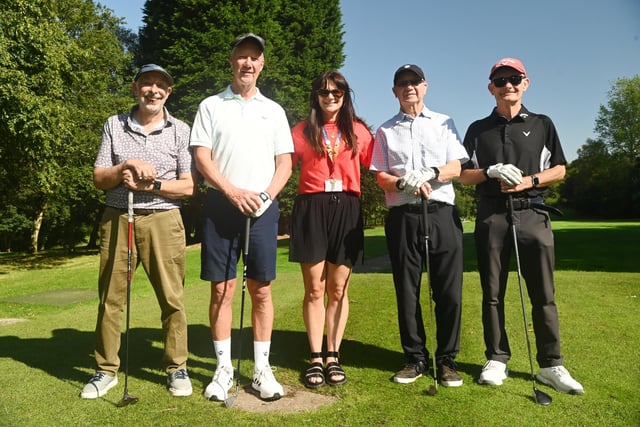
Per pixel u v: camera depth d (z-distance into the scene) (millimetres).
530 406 2787
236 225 3156
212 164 3119
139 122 3291
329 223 3348
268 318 3193
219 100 3230
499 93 3354
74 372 3463
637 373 3240
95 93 20766
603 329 4191
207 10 20672
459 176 3502
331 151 3342
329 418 2658
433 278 3338
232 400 2842
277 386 2969
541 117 3406
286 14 23375
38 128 12719
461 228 3381
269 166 3229
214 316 3188
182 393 3008
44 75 13336
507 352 3309
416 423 2586
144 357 3822
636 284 6309
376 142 3537
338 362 3473
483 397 2928
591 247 16062
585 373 3244
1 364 3648
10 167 15430
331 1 25500
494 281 3305
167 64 20750
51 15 14492
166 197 3197
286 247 20141
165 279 3174
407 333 3334
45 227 32125
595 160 53375
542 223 3256
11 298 8695
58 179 16812
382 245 19797
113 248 3178
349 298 5840
